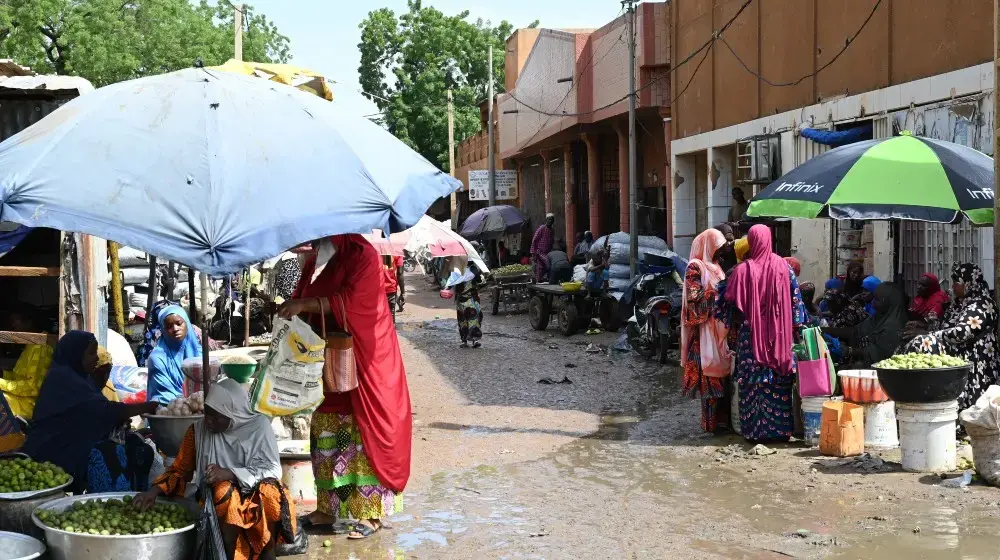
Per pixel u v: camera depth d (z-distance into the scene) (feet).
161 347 25.58
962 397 27.40
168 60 117.50
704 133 63.10
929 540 19.97
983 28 36.27
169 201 14.58
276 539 17.90
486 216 97.86
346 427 20.52
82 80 28.22
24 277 29.37
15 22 101.09
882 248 42.70
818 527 21.13
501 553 20.04
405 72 165.78
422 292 99.19
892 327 31.01
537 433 32.17
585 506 23.47
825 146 47.60
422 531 21.56
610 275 59.11
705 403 30.96
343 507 20.80
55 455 19.53
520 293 75.10
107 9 108.06
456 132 161.79
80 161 15.01
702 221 68.44
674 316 46.83
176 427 20.07
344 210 15.49
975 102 36.50
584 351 51.62
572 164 100.01
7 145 16.01
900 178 28.81
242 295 51.96
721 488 24.62
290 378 18.16
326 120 16.93
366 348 19.99
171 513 16.96
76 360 20.45
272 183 15.26
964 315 27.53
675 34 67.26
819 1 48.34
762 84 54.75
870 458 26.35
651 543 20.53
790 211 29.58
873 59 43.80
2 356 28.40
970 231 36.81
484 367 47.44
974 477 23.98
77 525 16.06
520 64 129.39
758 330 28.43
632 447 29.78
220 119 15.97
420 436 32.01
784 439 28.94
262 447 17.78
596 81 79.71
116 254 33.14
